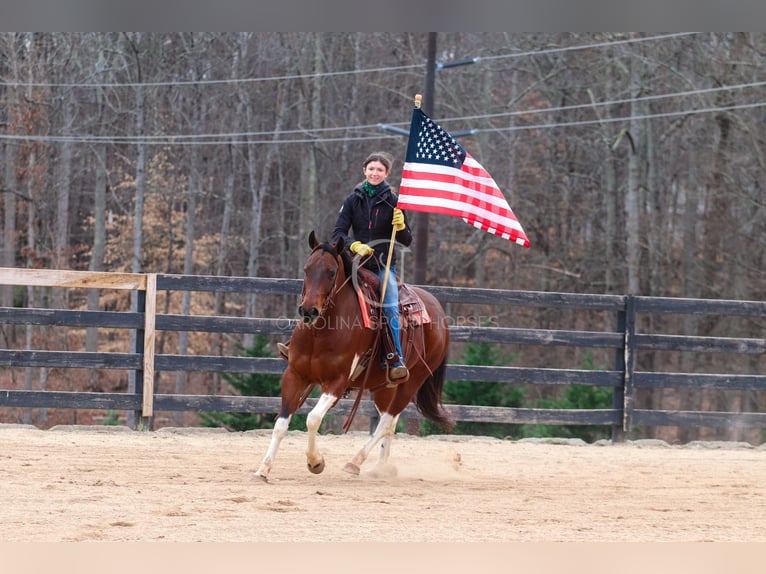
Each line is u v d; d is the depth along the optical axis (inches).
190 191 1286.9
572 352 1236.5
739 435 1105.4
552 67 1266.0
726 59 1120.8
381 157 341.4
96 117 1273.4
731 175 1152.8
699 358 1202.0
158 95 1283.2
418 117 371.9
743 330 1165.1
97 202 1230.9
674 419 530.6
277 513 260.1
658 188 1284.4
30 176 1268.5
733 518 283.3
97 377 1273.4
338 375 318.0
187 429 482.0
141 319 476.4
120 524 234.5
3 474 310.0
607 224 1246.9
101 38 1229.7
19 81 1240.2
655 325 1242.0
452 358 840.9
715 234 1200.8
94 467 337.4
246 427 566.9
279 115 1279.5
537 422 516.1
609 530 255.3
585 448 485.7
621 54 1157.1
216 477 326.6
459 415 507.5
